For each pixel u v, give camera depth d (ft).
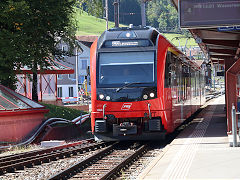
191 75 108.37
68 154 64.59
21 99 95.20
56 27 119.14
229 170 39.06
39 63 120.16
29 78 127.24
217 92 387.75
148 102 68.80
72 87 349.61
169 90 72.43
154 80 68.90
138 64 69.77
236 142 55.31
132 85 69.15
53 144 82.02
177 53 82.48
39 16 111.65
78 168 50.37
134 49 70.28
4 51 104.01
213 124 94.94
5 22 106.01
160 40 71.36
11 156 64.23
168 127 70.90
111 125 70.64
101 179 40.29
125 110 69.21
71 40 130.62
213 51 110.63
